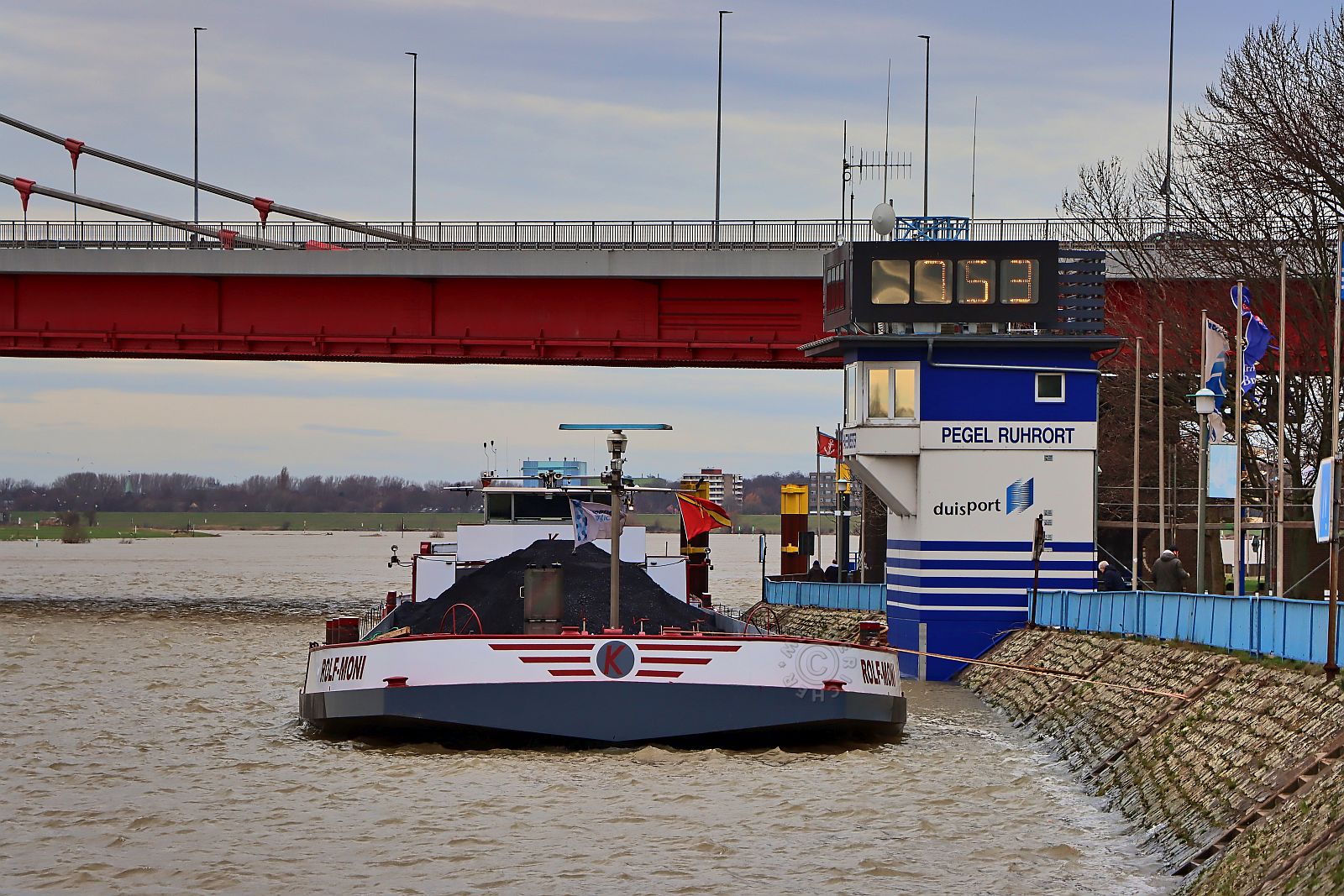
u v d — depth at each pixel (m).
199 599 180.88
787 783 55.97
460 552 77.81
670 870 45.19
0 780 58.50
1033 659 76.00
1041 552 81.75
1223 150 110.06
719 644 59.94
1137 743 55.00
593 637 59.69
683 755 60.09
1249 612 54.81
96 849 47.94
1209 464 75.25
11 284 143.00
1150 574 116.38
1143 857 45.41
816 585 120.88
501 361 141.50
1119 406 122.50
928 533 85.00
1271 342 103.44
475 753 61.12
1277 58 108.62
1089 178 130.50
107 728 71.38
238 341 141.38
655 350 136.38
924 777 57.28
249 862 46.28
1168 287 116.88
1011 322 85.69
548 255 135.38
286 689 87.00
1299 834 37.09
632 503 79.06
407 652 60.31
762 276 132.62
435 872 45.09
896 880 43.88
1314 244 105.62
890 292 85.94
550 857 46.69
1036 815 51.19
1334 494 46.38
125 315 142.62
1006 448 85.06
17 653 107.81
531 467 85.50
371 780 56.94
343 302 141.00
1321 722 42.53
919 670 84.94
